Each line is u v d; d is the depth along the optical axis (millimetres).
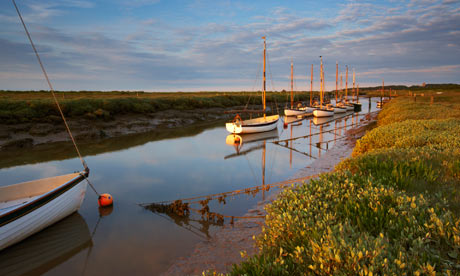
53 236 8516
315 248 2885
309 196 4855
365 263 2572
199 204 10844
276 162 18297
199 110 54656
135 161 19422
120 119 37344
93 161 19453
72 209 10047
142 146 25469
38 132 27266
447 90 112562
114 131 32656
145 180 14758
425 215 3545
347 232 3268
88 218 9852
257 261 3262
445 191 4637
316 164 16703
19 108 30000
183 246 7727
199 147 25000
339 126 39844
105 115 35188
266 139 29859
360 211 3957
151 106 45562
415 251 2664
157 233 8570
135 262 7074
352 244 2812
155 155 21469
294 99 105125
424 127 14234
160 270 6676
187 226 8969
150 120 40156
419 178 5691
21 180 15211
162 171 16609
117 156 21094
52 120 30406
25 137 25750
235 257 6934
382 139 12516
